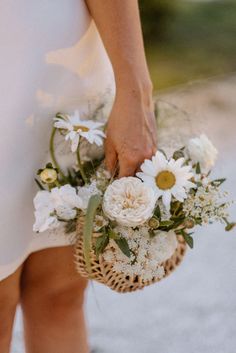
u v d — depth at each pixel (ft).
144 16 11.98
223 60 10.89
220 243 6.09
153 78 10.14
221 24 12.08
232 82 9.80
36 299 3.60
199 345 4.82
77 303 3.66
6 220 3.26
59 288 3.58
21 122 3.18
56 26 3.17
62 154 3.34
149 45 11.47
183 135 3.49
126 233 3.14
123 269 3.18
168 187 3.14
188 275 5.65
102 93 3.38
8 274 3.34
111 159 3.28
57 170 3.28
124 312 5.21
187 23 12.09
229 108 8.80
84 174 3.32
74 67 3.26
